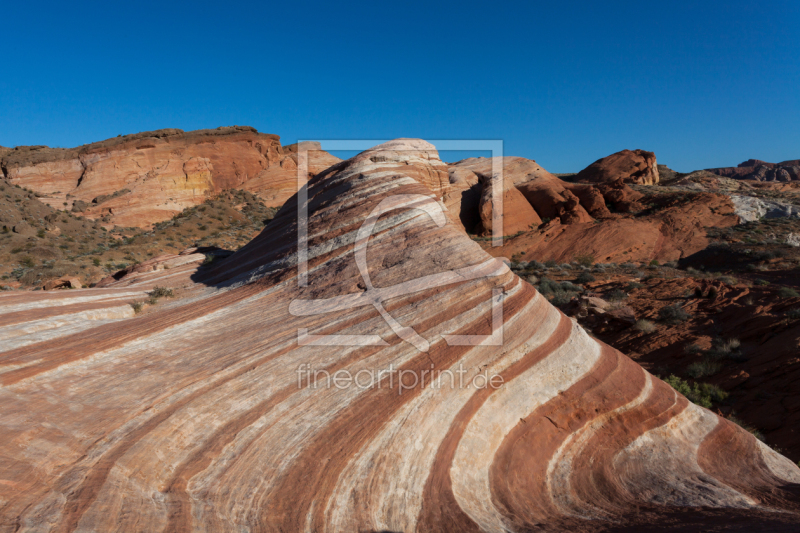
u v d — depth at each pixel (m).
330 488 5.43
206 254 20.58
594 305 23.81
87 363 7.85
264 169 80.94
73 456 5.27
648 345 19.44
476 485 6.17
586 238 48.91
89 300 12.35
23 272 33.03
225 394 6.93
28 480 4.59
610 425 7.71
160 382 7.25
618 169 90.62
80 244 48.22
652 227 51.28
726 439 8.36
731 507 6.23
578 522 5.67
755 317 18.53
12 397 6.38
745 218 53.38
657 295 25.92
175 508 4.61
